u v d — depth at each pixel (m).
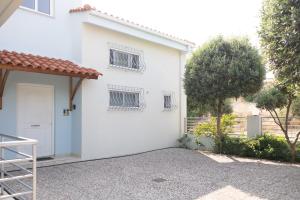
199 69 11.47
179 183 7.23
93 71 9.27
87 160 9.73
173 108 13.80
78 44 9.69
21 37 8.62
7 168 7.73
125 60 11.34
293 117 11.47
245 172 8.59
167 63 13.54
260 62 10.73
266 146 11.05
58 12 9.59
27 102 8.73
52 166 8.68
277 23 6.70
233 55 11.06
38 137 8.99
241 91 10.87
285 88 9.79
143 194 6.28
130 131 11.42
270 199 6.08
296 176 8.13
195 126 13.93
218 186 7.02
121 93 11.18
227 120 12.48
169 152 12.20
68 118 9.78
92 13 9.66
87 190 6.46
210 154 11.98
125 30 10.93
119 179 7.50
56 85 9.45
